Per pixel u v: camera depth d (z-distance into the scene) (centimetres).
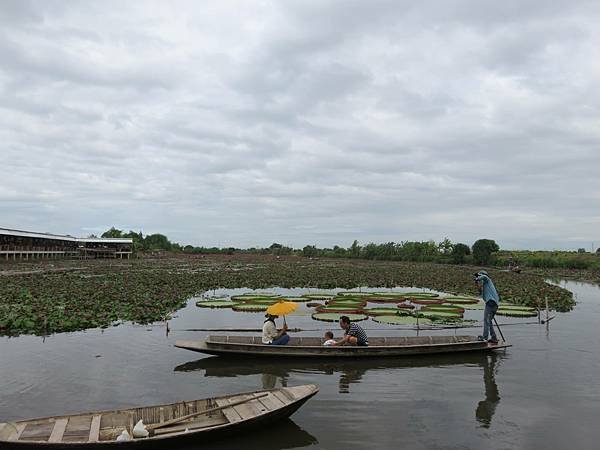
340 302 2697
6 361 1327
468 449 793
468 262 7425
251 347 1343
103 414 812
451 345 1413
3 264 5784
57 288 2939
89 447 713
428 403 1011
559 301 2688
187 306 2617
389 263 7844
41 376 1187
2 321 1802
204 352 1355
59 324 1809
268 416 829
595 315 2303
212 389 1104
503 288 3316
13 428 747
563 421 915
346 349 1354
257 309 2420
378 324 2055
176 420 829
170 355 1413
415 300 2845
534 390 1102
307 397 877
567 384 1148
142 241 12094
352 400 1027
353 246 10525
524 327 1964
